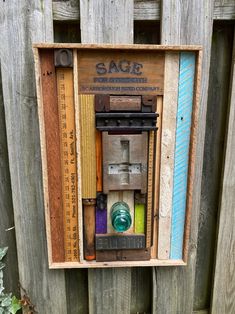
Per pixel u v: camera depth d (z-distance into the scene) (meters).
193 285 1.12
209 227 1.11
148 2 0.91
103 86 0.88
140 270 1.14
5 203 1.06
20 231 1.04
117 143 0.90
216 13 0.92
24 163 0.99
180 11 0.90
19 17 0.89
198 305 1.19
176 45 0.86
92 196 0.95
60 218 0.98
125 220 0.94
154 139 0.92
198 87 0.89
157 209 1.00
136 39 0.95
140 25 0.94
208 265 1.16
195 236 1.07
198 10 0.91
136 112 0.89
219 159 1.05
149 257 1.03
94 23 0.90
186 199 0.99
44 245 1.06
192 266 1.10
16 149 0.98
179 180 0.98
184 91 0.91
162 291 1.12
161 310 1.14
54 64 0.86
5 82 0.93
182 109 0.92
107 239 0.99
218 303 1.16
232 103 0.98
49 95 0.88
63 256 1.01
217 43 0.97
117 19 0.90
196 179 1.02
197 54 0.87
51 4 0.89
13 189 1.00
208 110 1.02
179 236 1.03
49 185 0.95
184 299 1.14
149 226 0.99
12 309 1.03
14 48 0.91
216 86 1.00
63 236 1.00
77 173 0.94
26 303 1.09
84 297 1.14
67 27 0.93
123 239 1.00
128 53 0.87
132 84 0.89
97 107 0.88
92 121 0.90
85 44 0.83
